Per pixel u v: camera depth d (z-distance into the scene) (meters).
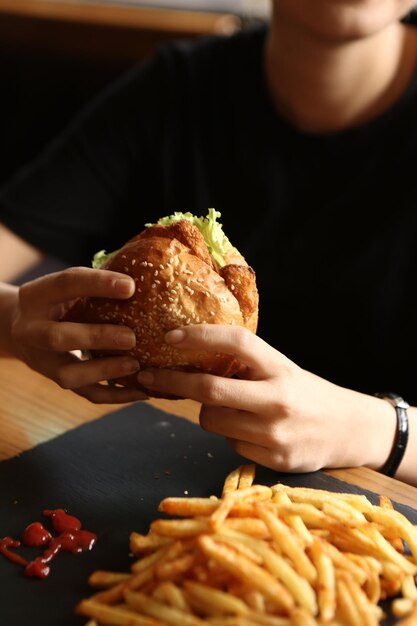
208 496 0.78
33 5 2.05
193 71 1.30
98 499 0.77
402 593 0.65
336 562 0.64
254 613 0.60
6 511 0.74
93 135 1.32
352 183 1.18
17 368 0.97
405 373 1.18
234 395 0.75
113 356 0.77
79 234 1.32
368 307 1.17
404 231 1.16
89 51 2.00
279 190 1.21
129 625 0.60
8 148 2.12
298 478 0.80
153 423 0.89
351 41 1.08
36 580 0.67
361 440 0.82
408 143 1.17
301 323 1.20
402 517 0.69
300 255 1.19
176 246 0.74
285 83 1.20
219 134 1.26
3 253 1.27
